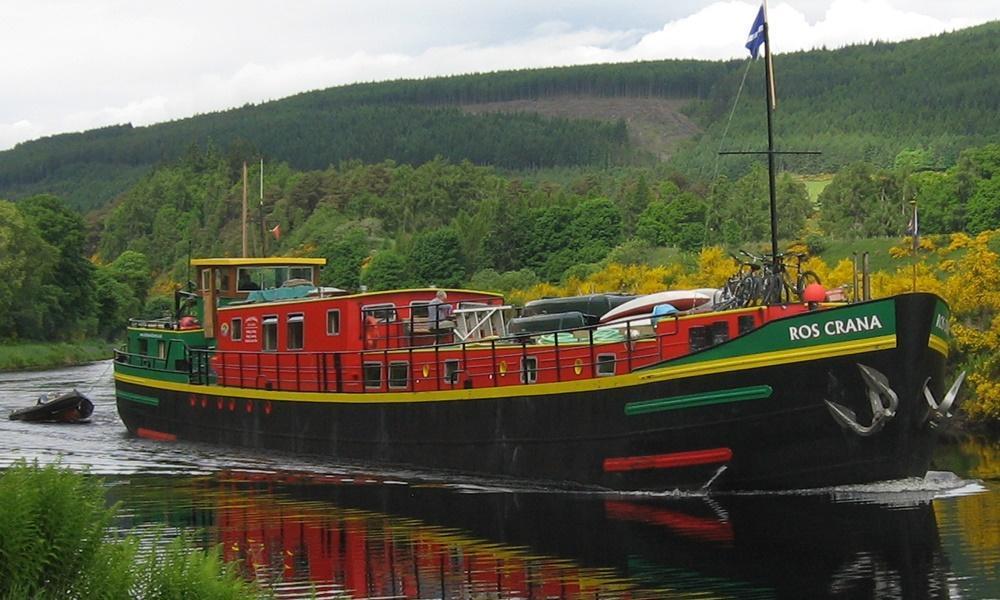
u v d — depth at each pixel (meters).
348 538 27.44
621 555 25.25
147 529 28.52
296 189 180.50
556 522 28.45
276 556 25.89
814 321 29.08
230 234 174.25
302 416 39.41
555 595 22.62
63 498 16.58
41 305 103.19
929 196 94.12
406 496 32.25
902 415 29.12
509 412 33.53
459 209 161.00
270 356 40.78
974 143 196.75
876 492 30.30
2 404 58.47
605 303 36.53
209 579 17.36
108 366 90.62
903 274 51.09
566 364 33.53
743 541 26.06
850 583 22.83
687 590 22.69
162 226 185.75
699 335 31.78
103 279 123.56
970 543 25.28
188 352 44.78
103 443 44.59
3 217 99.81
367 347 37.88
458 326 37.44
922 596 21.92
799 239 84.00
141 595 17.03
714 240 96.06
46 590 16.12
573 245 105.12
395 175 186.00
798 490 30.39
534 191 174.38
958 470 33.53
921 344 28.77
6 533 15.85
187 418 44.41
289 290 42.34
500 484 33.50
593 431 31.75
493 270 105.44
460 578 23.88
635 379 30.84
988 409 41.09
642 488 31.31
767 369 29.38
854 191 96.81
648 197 123.12
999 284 43.31
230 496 32.88
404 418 36.22
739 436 29.86
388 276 111.19
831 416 29.20
